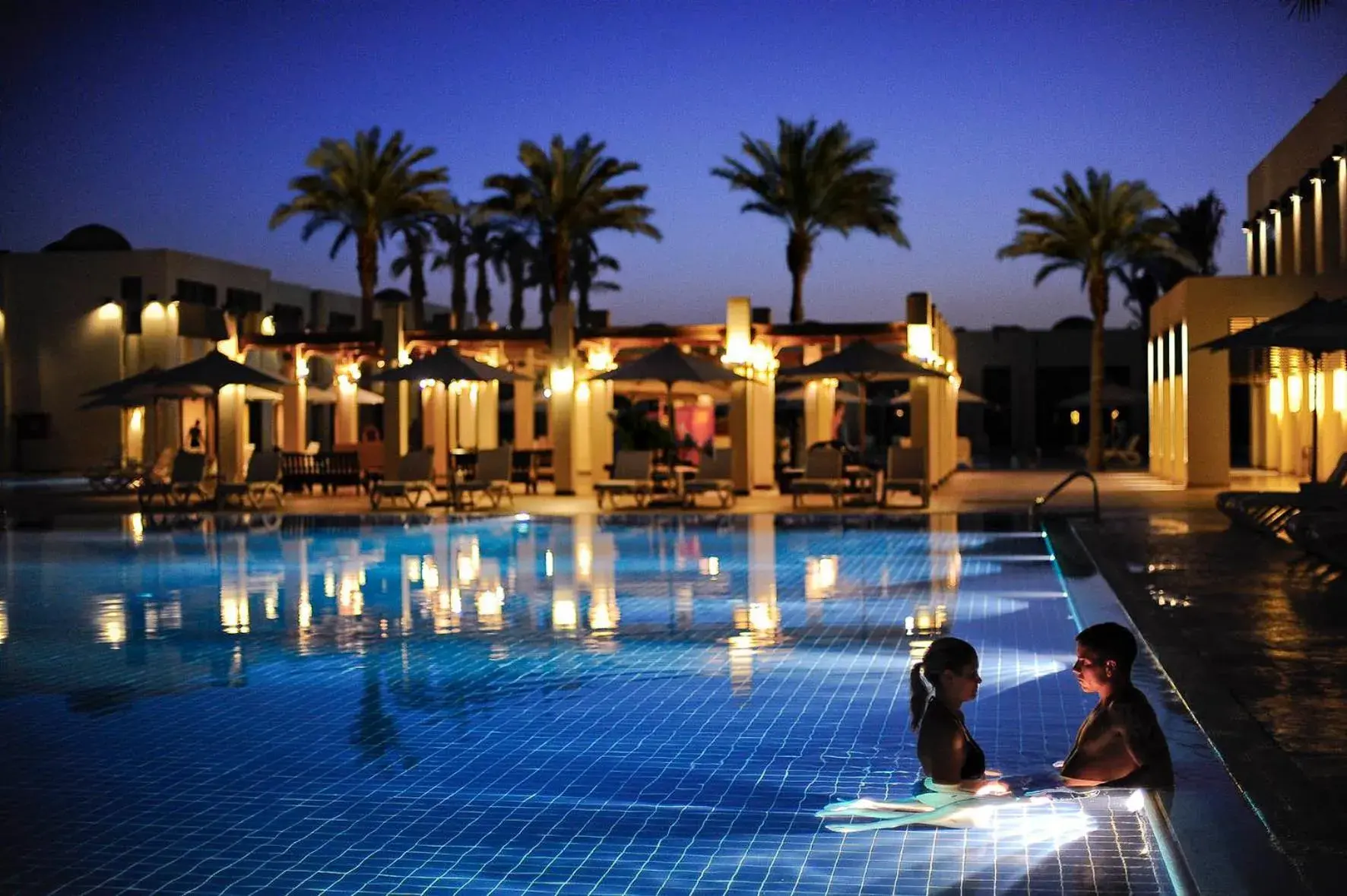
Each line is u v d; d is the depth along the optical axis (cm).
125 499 2597
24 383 4397
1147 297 5684
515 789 562
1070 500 2311
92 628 1005
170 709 723
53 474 4262
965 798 532
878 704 719
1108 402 4644
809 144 3781
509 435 5047
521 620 1034
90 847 490
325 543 1723
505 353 2952
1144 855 461
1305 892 399
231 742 648
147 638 962
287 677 809
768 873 454
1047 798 527
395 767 599
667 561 1472
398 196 3969
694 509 2247
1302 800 497
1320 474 2666
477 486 2289
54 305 4384
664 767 594
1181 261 3959
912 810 521
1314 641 847
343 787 568
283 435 2969
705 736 650
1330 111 2631
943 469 2953
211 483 2641
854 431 4816
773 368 2734
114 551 1619
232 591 1223
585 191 3975
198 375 2427
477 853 479
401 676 810
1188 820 475
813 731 658
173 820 523
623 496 2622
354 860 473
